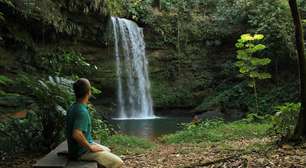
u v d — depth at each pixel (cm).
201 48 2473
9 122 786
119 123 1870
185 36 2469
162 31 2438
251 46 1559
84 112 436
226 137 1050
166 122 1917
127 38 2312
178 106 2348
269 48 2095
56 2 1780
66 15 1897
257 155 637
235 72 2341
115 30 2233
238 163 591
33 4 1520
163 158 761
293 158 596
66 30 1847
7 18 1484
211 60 2459
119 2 2369
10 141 734
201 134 1098
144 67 2392
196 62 2450
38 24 1639
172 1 2525
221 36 2417
